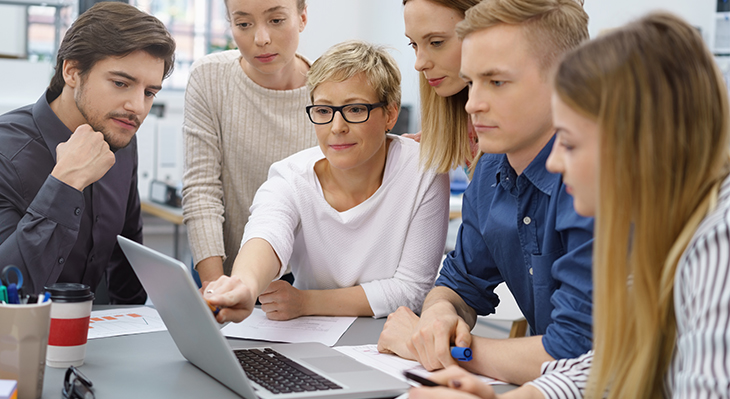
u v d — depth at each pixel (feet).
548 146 3.75
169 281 3.15
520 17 3.50
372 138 4.71
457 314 4.29
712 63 2.55
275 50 5.74
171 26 17.35
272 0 5.56
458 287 4.55
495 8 3.55
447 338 3.69
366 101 4.65
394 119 4.99
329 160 4.74
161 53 4.87
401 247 5.06
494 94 3.62
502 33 3.53
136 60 4.77
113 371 3.56
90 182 4.65
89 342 4.07
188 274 2.93
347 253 5.05
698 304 2.35
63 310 3.56
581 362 3.22
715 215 2.41
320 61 4.69
